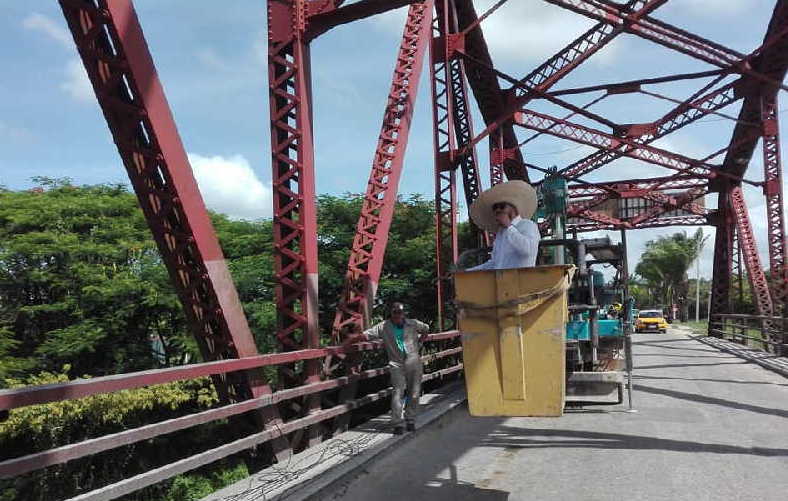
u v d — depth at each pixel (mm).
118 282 13914
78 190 17719
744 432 7930
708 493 5281
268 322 14219
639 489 5414
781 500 5078
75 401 9773
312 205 7551
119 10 4871
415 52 10648
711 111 21328
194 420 4863
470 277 4648
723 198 29078
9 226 14836
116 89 5285
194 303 6137
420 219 19078
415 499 5266
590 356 9922
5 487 9594
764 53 19406
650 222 31859
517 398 4492
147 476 4340
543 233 16016
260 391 6266
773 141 22266
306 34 7797
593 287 10562
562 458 6621
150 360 14820
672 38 17656
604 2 16594
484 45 19000
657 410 9727
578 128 22062
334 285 15844
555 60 18438
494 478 5887
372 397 8555
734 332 26531
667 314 73062
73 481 10078
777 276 22562
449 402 9852
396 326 7887
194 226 5605
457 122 16719
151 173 5656
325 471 5832
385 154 9852
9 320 14055
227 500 4934
